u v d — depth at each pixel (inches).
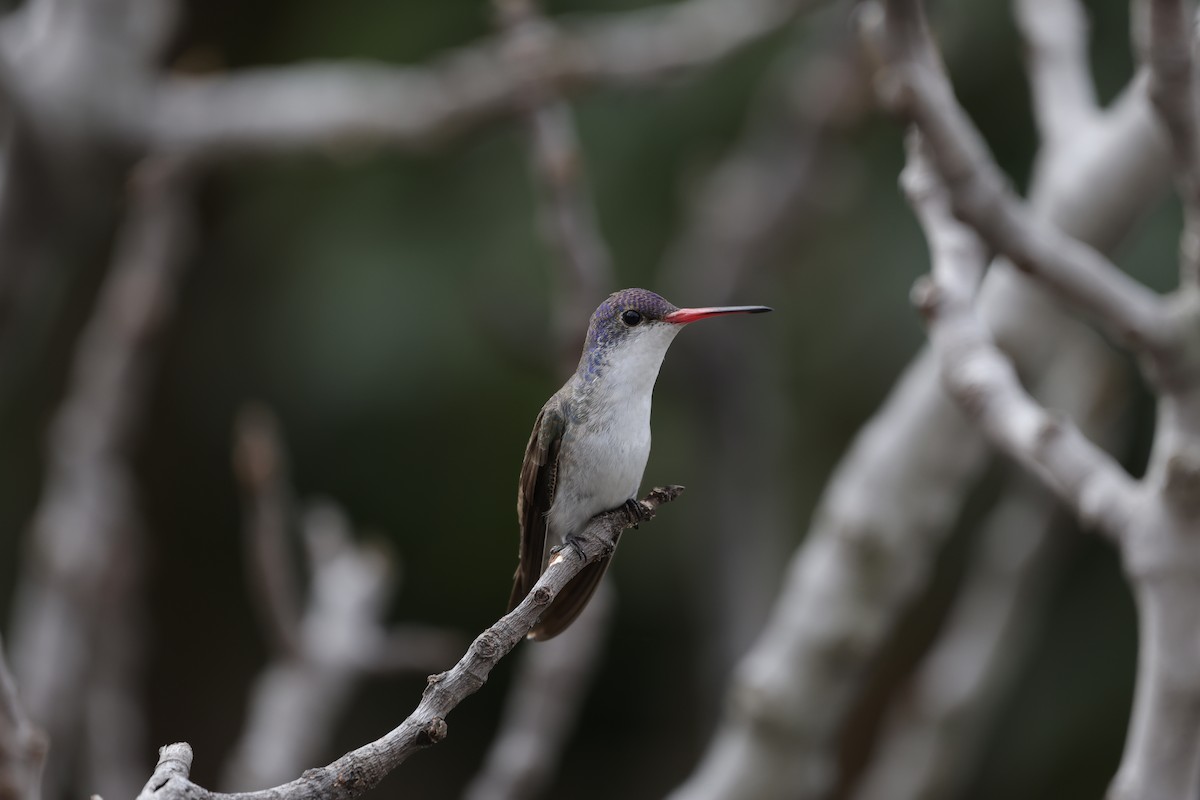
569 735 644.7
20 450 596.7
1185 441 200.4
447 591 576.1
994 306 303.9
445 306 512.7
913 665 589.6
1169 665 199.3
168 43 443.2
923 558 308.8
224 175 550.6
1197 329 196.7
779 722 311.6
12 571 584.7
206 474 614.9
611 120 537.3
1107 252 291.6
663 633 584.7
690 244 541.6
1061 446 204.4
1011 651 367.6
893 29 195.3
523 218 513.7
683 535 545.6
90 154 395.2
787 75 544.7
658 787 602.2
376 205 526.6
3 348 412.5
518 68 386.6
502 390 519.5
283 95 404.2
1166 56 182.2
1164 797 203.0
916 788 361.4
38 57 388.2
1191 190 193.0
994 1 500.7
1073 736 516.7
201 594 647.8
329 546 417.7
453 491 550.6
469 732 653.9
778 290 557.9
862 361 530.0
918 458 305.4
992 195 199.3
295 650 381.1
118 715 402.6
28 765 165.6
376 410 523.8
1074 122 294.4
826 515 314.5
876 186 537.0
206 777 646.5
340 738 626.8
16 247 401.4
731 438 528.1
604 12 531.8
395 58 536.4
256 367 563.5
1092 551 522.0
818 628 309.6
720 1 420.5
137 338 414.9
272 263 562.9
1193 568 195.6
